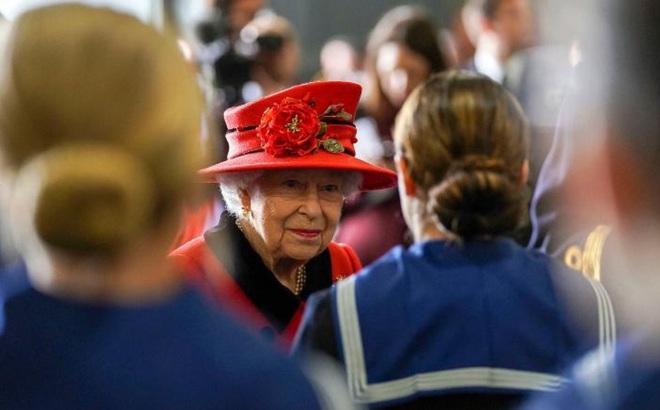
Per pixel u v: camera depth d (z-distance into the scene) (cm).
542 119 383
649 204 112
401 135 250
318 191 314
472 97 245
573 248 254
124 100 157
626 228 113
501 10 689
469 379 235
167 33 166
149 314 162
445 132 242
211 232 315
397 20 576
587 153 116
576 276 237
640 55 111
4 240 219
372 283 242
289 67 573
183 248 313
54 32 158
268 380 164
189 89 163
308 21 977
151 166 157
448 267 242
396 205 439
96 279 162
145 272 164
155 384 159
